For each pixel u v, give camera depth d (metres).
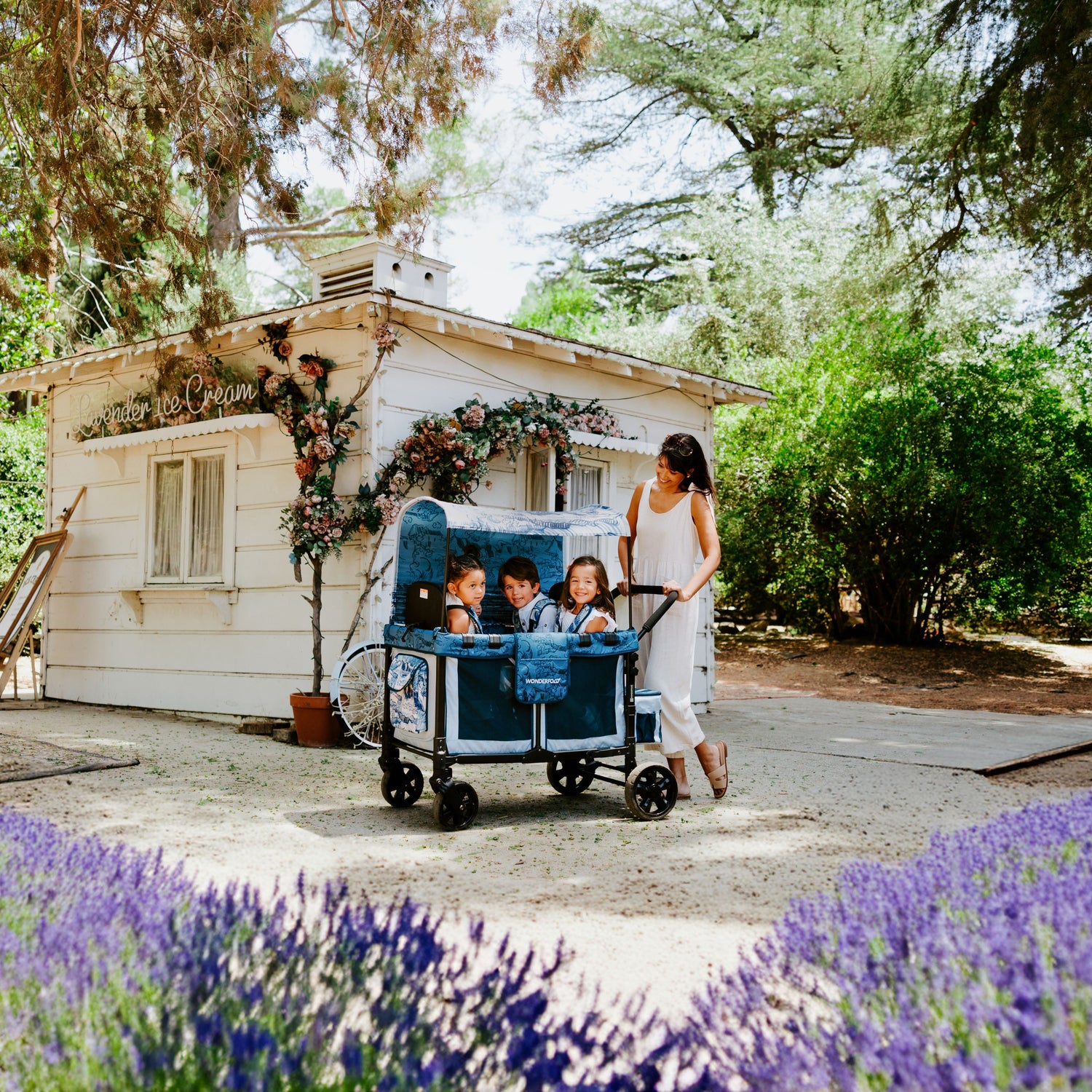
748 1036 2.17
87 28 6.38
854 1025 1.86
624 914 3.35
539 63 7.32
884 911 2.47
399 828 4.68
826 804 5.25
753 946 2.76
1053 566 14.27
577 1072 2.08
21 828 3.45
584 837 4.50
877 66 15.34
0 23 6.67
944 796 5.47
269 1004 1.95
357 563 7.49
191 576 8.75
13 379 10.16
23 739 6.71
